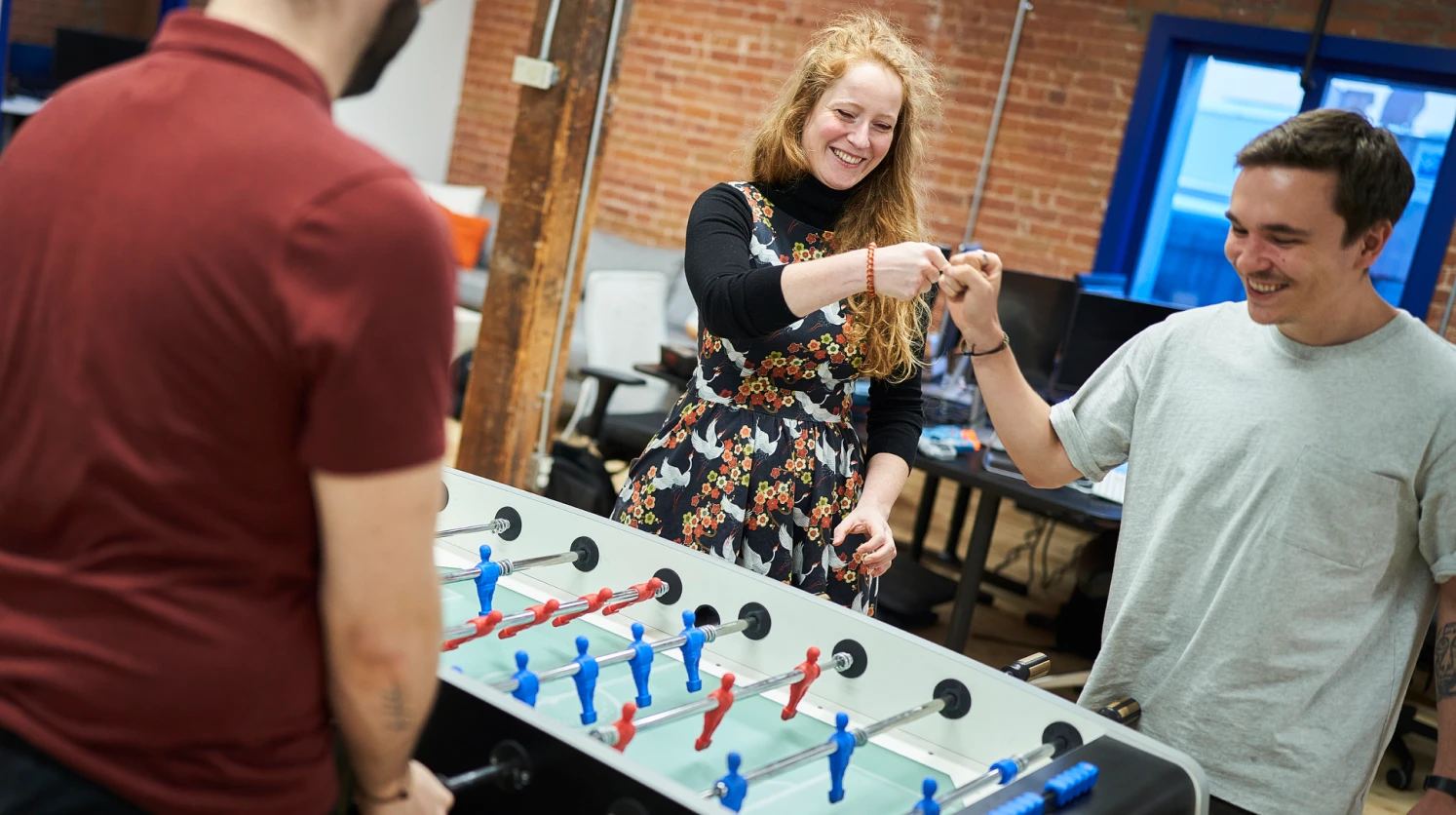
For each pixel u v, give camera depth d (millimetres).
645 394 5336
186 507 865
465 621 1712
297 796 957
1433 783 1546
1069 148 5887
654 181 7125
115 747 887
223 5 919
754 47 6723
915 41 6168
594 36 3818
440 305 885
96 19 7648
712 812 1091
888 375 2152
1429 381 1553
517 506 2008
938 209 6188
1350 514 1570
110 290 853
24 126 955
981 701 1541
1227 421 1654
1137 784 1333
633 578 1879
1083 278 4449
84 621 877
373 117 7617
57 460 872
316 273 838
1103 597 3867
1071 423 1827
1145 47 5684
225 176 846
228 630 884
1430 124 5254
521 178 3928
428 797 1067
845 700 1655
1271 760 1615
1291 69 5516
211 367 841
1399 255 5391
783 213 2088
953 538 5086
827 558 2086
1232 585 1625
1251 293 1585
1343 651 1591
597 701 1571
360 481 869
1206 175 5770
